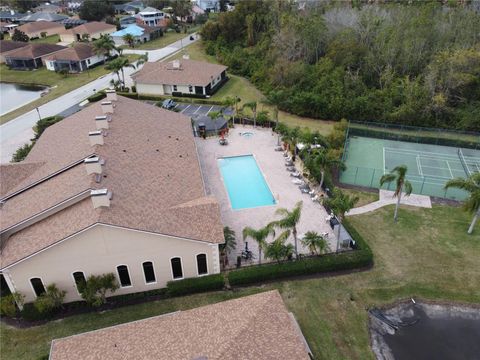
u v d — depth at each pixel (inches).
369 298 1192.2
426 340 1065.5
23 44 4173.2
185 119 1994.3
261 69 3329.2
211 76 3053.6
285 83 2972.4
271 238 1417.3
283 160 1982.0
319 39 3240.7
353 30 3225.9
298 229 1464.1
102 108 1664.6
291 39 3253.0
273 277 1244.5
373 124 2509.8
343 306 1161.4
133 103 1915.6
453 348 1045.8
